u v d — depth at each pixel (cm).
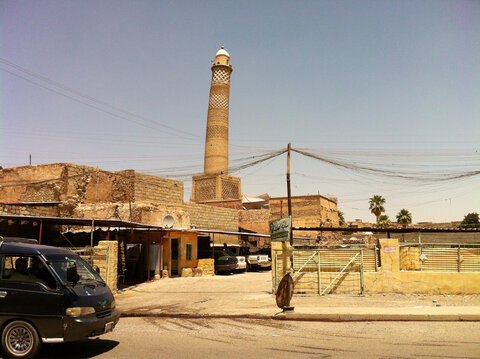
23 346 737
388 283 1579
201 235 3020
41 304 744
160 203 3188
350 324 1050
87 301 779
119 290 1802
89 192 3027
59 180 2855
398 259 1596
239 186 4984
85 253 1653
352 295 1544
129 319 1184
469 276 1559
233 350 773
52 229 2522
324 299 1469
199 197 4875
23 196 2964
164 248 2325
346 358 701
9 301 748
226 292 1728
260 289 1816
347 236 4906
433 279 1570
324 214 4719
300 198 4659
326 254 1620
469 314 1084
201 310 1284
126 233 2389
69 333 737
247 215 4525
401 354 722
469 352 734
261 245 4378
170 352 761
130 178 3014
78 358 733
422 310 1164
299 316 1130
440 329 962
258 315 1170
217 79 5194
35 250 815
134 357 727
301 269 1622
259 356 721
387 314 1104
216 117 5097
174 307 1354
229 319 1152
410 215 6419
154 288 1878
